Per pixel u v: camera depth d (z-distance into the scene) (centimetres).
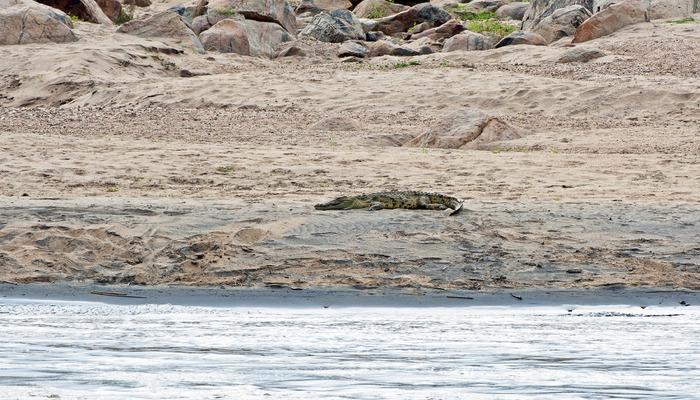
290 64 14312
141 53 13588
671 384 2461
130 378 2523
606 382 2484
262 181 6469
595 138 8281
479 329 3372
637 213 5206
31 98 11844
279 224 4844
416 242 4681
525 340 3123
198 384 2453
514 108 10100
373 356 2836
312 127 9181
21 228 4812
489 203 5494
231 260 4519
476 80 11106
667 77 11050
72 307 3900
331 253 4566
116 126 9156
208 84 11369
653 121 9206
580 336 3203
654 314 3747
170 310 3844
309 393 2348
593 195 5934
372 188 6269
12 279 4388
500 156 7331
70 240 4706
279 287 4247
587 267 4462
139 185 6316
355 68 12594
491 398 2305
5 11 14175
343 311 3812
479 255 4569
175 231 4812
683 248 4684
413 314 3738
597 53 12681
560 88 10375
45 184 6278
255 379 2516
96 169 6731
